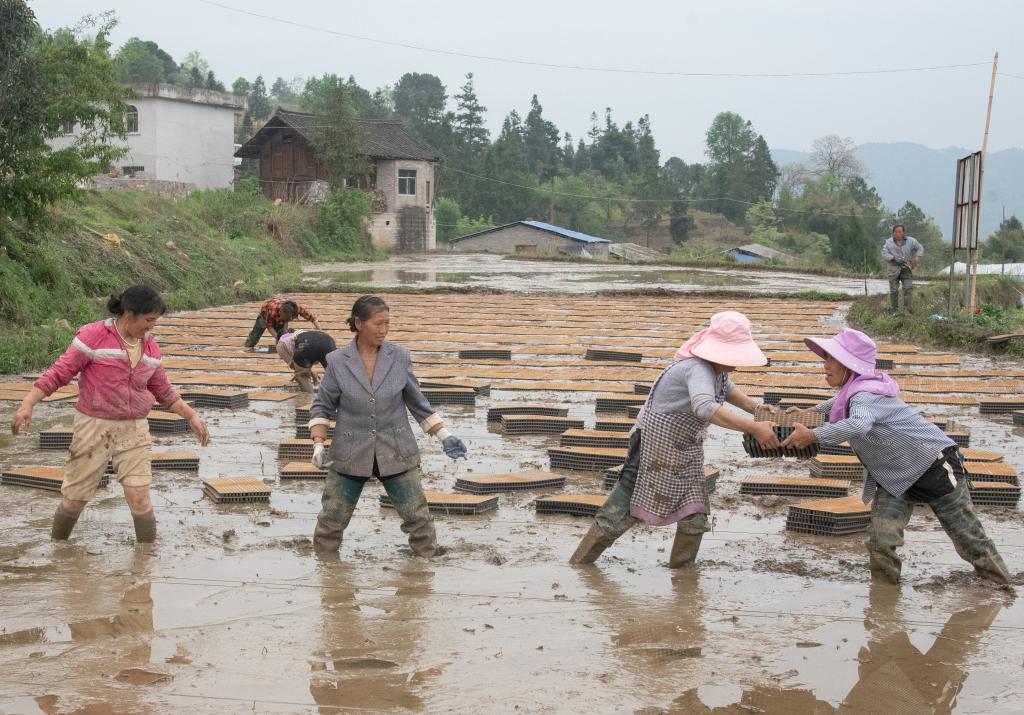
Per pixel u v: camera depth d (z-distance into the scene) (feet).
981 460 25.21
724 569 17.26
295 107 316.60
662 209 362.94
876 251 245.04
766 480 23.08
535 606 15.07
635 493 16.92
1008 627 14.34
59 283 56.44
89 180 58.29
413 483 17.63
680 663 12.72
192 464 24.38
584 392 37.01
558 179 365.61
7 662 12.41
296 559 17.47
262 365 42.06
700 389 15.92
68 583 15.85
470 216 314.96
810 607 15.21
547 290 79.05
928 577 16.90
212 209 118.01
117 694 11.41
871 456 16.44
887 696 11.76
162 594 15.37
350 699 11.37
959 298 68.03
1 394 34.14
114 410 17.63
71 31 54.54
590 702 11.43
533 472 24.77
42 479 22.17
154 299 17.54
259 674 12.10
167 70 361.51
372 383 17.17
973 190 54.08
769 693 11.79
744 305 68.18
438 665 12.50
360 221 149.07
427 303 68.08
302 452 25.67
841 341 16.66
